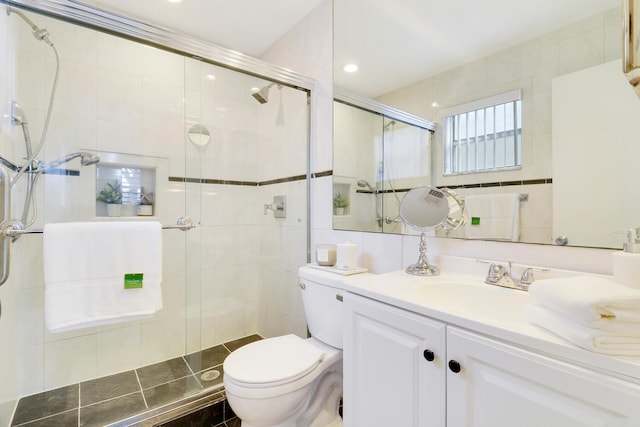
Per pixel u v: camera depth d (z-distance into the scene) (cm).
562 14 96
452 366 75
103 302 136
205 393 157
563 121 96
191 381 171
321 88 185
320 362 132
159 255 148
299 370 122
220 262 222
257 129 237
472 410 72
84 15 137
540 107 101
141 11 188
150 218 193
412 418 85
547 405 60
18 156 146
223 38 219
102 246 136
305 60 197
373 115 155
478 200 115
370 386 98
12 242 143
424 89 134
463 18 121
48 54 158
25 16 137
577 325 59
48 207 159
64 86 163
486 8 114
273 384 115
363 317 102
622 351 54
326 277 142
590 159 91
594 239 90
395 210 145
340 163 174
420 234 131
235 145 228
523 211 104
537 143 101
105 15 141
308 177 195
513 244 106
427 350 80
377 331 96
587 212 91
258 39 221
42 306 160
